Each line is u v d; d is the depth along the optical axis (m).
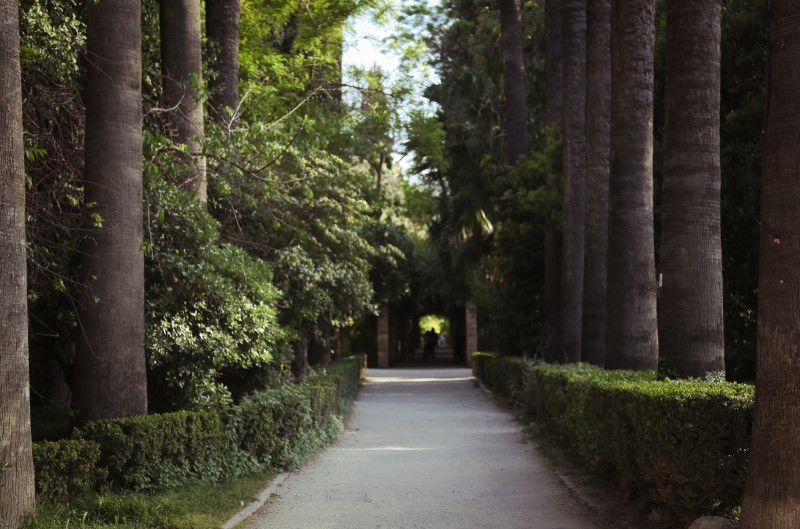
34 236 9.03
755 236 14.48
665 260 9.12
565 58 18.84
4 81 6.17
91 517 6.88
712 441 6.38
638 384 7.84
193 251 10.57
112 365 8.73
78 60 10.49
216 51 13.84
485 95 29.02
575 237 18.77
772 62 5.55
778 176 5.44
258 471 9.99
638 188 11.66
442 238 33.38
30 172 9.57
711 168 9.02
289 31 21.62
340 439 14.35
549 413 14.00
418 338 80.06
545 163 21.55
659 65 16.09
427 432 15.38
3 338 6.12
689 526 6.33
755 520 5.29
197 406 9.94
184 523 6.98
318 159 16.16
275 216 15.34
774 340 5.32
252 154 13.23
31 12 9.47
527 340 25.41
